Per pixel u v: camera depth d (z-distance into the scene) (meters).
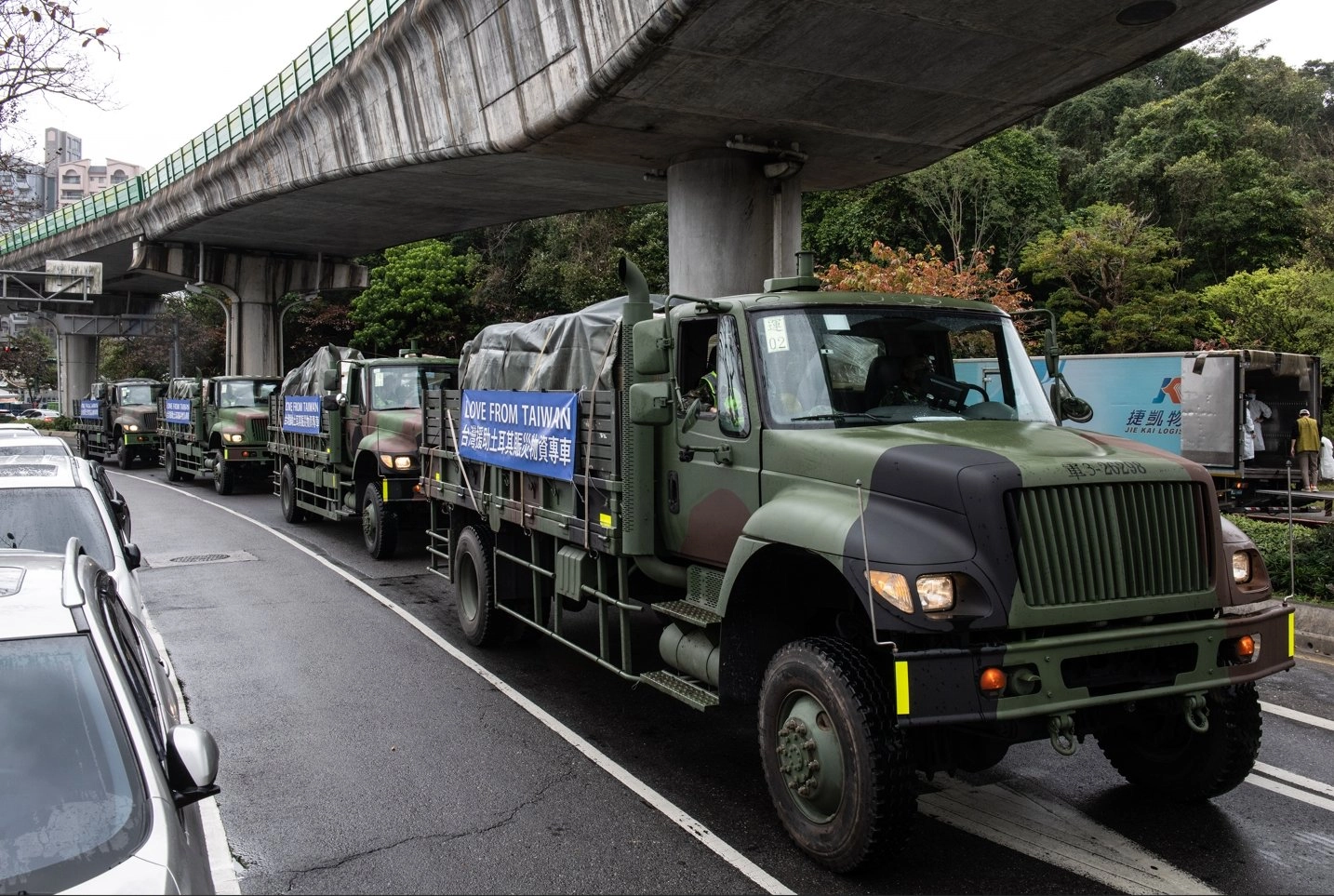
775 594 5.19
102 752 3.10
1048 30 13.33
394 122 20.78
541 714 6.78
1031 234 33.62
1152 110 38.88
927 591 4.00
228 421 21.27
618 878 4.41
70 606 3.51
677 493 5.87
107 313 59.06
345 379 14.38
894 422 5.13
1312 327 24.72
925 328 5.56
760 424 5.15
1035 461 4.30
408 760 5.90
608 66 14.19
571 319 6.98
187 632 9.11
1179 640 4.27
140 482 25.31
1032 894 4.20
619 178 22.14
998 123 17.05
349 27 22.41
